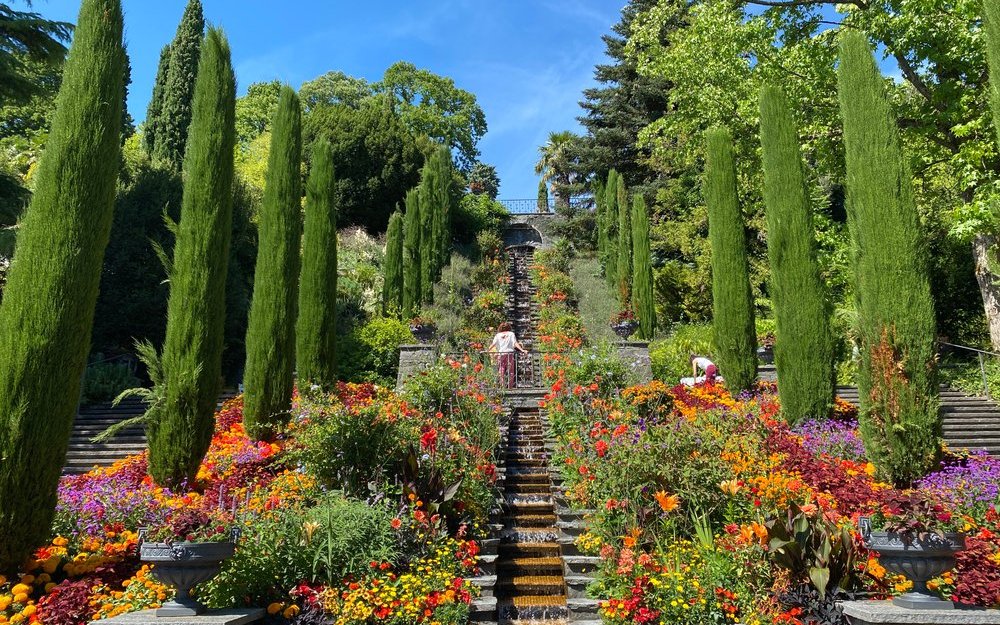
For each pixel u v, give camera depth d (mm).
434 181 25719
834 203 22297
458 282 23859
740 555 4398
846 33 7344
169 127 26906
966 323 17531
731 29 12914
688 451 5777
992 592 3980
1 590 4176
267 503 5121
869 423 6449
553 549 5770
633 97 28484
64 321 4715
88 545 4801
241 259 18812
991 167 10680
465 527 5551
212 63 7793
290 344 8930
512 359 12430
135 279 15648
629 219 25484
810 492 5285
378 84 41625
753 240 21078
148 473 6738
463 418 7824
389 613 4059
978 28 10406
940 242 17625
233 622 3660
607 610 4344
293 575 4359
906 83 13438
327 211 11000
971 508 5273
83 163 5051
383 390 9719
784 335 8359
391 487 5539
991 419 10742
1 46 12453
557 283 23625
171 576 3781
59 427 4625
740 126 13977
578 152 29766
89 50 5340
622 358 10742
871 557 4266
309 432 6238
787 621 3869
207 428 6758
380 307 19453
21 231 4871
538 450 8570
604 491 5625
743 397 9391
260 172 26391
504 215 34000
